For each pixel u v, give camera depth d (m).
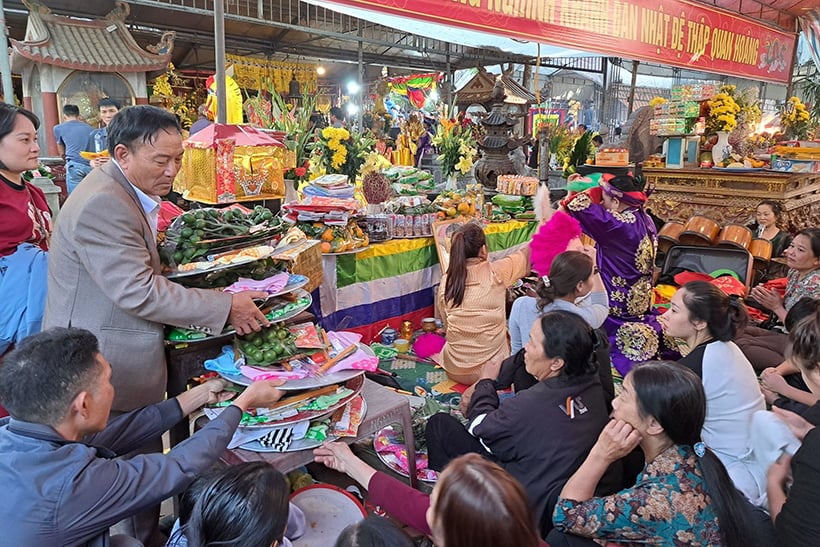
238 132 3.27
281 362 1.94
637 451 2.05
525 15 4.81
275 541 1.33
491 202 5.19
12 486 1.26
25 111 2.34
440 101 11.27
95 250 1.65
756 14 8.88
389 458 2.45
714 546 1.47
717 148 6.02
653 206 6.13
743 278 4.62
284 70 13.20
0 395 1.31
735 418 2.11
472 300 3.37
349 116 11.50
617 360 3.51
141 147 1.72
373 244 3.92
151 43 11.17
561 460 1.83
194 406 1.85
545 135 6.72
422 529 1.74
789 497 1.53
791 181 5.51
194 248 1.89
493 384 2.45
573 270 2.65
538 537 1.04
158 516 2.01
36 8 7.38
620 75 15.34
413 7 4.00
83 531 1.30
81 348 1.34
